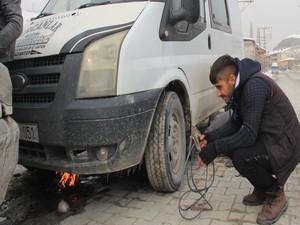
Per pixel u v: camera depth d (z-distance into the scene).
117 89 2.79
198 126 5.28
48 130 2.87
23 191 3.82
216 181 3.70
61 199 3.56
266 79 2.71
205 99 4.46
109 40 2.90
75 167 2.85
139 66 2.98
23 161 3.18
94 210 3.23
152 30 3.23
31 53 3.05
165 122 3.23
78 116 2.73
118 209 3.21
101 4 3.62
